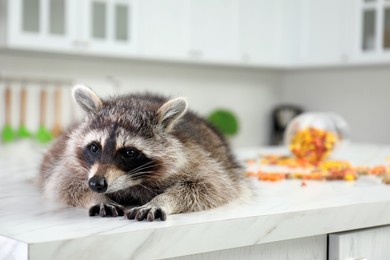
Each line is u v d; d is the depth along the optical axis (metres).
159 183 1.89
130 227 1.55
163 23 5.29
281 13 6.07
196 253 1.62
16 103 5.20
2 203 1.99
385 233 2.09
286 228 1.80
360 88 6.43
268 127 7.02
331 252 1.96
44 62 5.36
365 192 2.27
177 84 6.27
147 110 1.90
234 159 2.44
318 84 6.80
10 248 1.42
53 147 2.34
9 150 4.87
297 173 2.73
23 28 4.51
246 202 2.01
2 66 5.11
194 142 1.98
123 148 1.81
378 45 5.51
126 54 5.07
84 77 5.61
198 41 5.52
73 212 1.81
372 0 5.53
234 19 5.75
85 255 1.43
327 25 5.83
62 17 4.70
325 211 1.89
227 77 6.66
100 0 4.89
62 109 5.48
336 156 3.78
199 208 1.85
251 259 1.78
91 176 1.76
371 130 6.36
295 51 6.05
